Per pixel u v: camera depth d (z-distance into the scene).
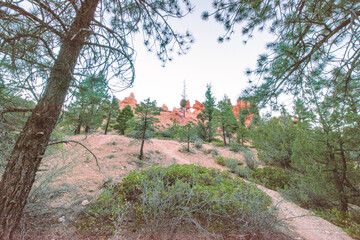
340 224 3.65
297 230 3.17
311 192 5.05
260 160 11.47
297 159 5.47
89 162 6.68
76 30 1.92
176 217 2.56
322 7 2.21
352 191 4.47
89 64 2.26
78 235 2.33
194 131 18.27
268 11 2.42
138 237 2.35
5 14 1.57
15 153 1.76
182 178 4.46
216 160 12.19
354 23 1.83
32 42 1.82
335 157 4.71
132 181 3.83
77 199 3.43
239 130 20.36
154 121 10.80
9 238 1.67
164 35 2.81
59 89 1.87
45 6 1.65
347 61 2.15
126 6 2.47
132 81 2.40
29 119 1.84
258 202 2.63
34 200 2.63
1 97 1.81
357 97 2.53
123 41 2.47
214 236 2.39
